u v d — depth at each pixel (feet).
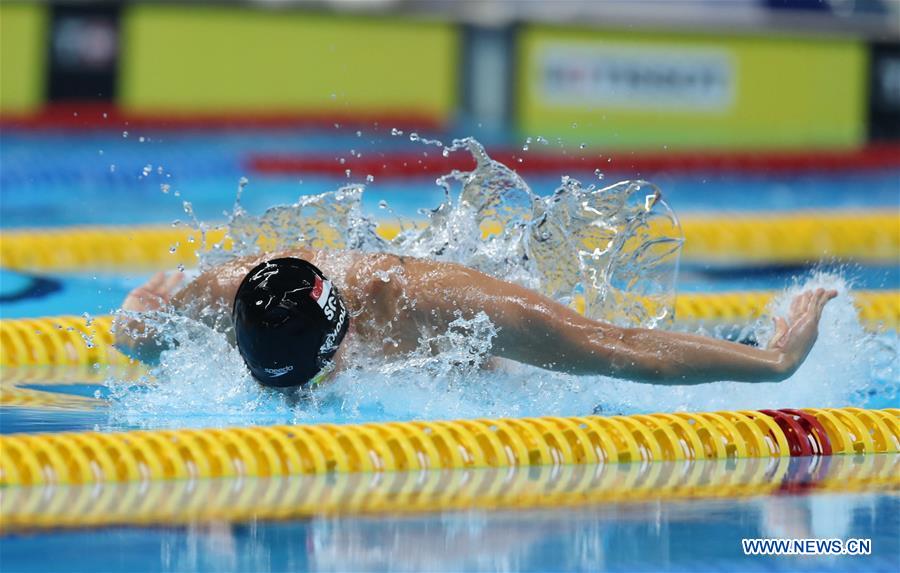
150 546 27.53
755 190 105.70
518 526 29.40
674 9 124.77
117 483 32.68
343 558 26.84
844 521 29.99
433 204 93.56
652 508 31.04
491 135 121.60
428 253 43.57
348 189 46.03
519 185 45.70
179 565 26.27
